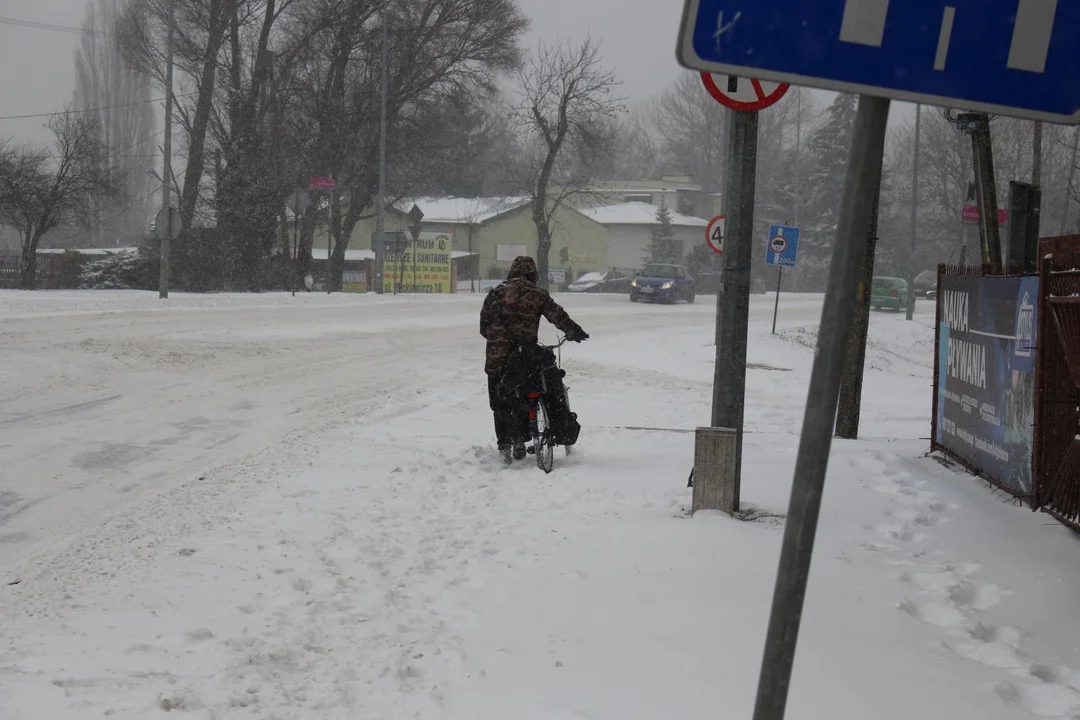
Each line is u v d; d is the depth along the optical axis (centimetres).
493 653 472
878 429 1353
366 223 7569
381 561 637
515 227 8212
